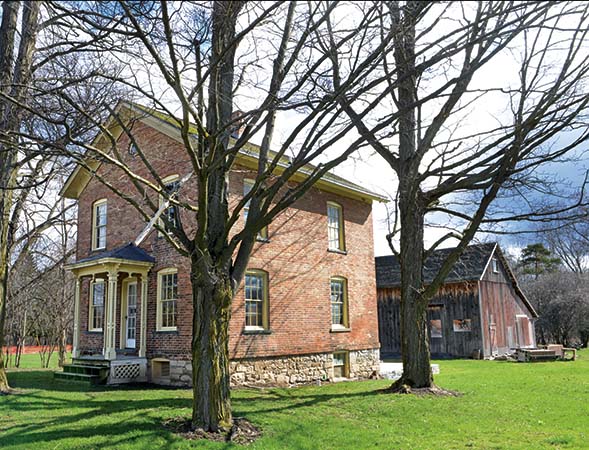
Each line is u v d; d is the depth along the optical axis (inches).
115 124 453.7
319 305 717.3
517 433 349.1
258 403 448.1
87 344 723.4
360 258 816.3
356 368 768.3
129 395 481.1
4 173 455.2
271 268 652.7
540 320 1465.3
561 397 494.6
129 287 693.9
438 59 234.1
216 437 319.9
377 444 320.8
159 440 311.0
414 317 522.3
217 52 294.0
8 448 296.5
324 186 753.0
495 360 1064.2
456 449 309.4
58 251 976.3
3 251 482.6
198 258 330.0
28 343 1403.8
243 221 613.9
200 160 329.4
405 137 527.2
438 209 527.8
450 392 506.6
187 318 583.5
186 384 571.2
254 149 629.9
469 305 1138.0
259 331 620.4
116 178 714.2
